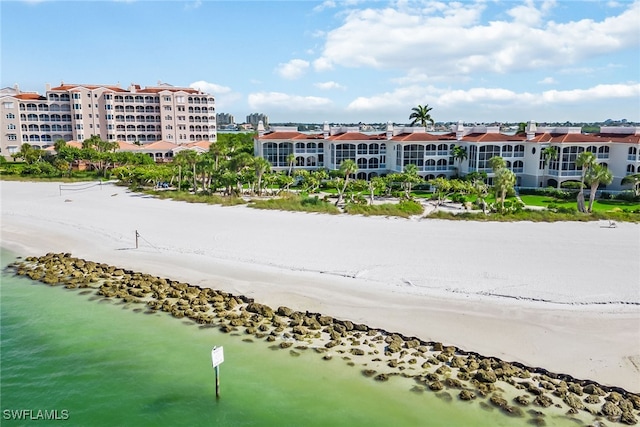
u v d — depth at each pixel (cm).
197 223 4869
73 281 3238
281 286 3044
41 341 2402
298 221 4959
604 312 2595
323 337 2398
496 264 3403
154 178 7662
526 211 5394
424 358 2186
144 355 2258
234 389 1980
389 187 7419
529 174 8150
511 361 2138
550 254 3659
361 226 4703
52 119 13112
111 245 4122
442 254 3659
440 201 6625
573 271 3244
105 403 1905
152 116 13888
